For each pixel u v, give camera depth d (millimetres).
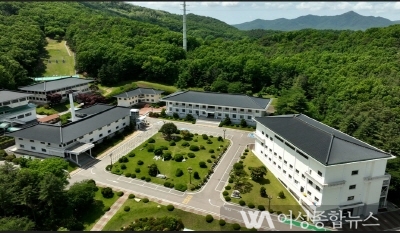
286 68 133500
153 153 75375
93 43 147625
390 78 104062
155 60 142875
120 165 68812
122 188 60469
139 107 112375
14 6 177875
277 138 64125
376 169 51375
